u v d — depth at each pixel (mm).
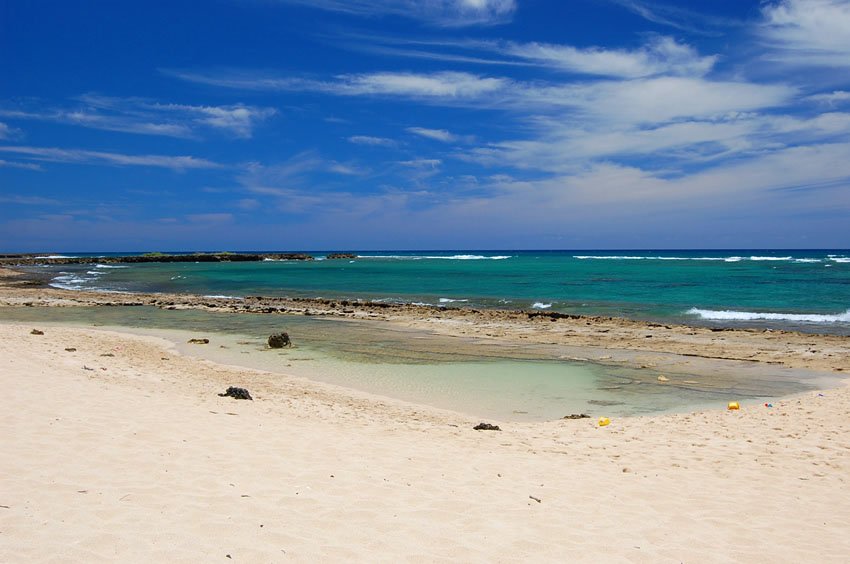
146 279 52938
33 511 4645
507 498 5906
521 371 15141
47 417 7555
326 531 4773
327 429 8562
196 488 5504
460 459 7316
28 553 3920
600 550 4777
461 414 11078
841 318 24500
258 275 59719
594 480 6734
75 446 6461
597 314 26953
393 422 9805
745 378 14445
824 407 11180
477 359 16688
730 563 4695
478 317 25719
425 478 6383
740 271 56500
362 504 5438
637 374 14891
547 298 33656
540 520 5355
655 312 27156
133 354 16047
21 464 5738
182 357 16266
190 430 7617
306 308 29328
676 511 5820
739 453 8148
